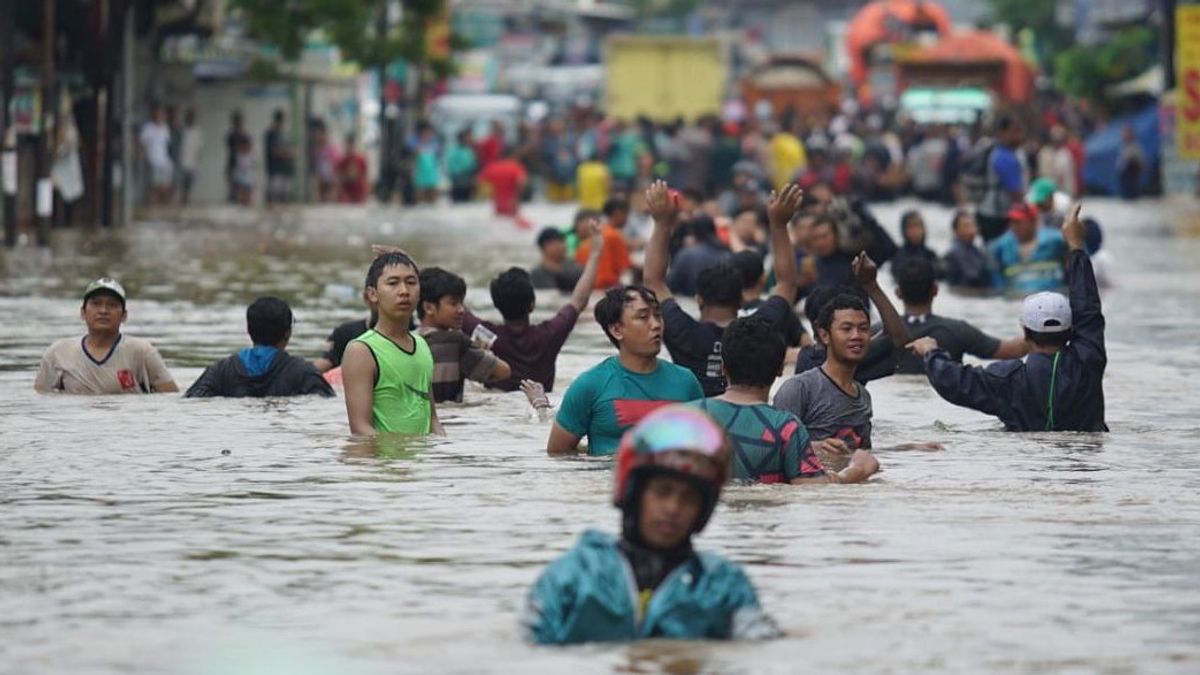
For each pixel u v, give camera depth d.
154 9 106.00
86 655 16.61
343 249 75.75
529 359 34.47
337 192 127.94
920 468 26.34
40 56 82.81
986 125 155.00
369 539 21.27
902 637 17.14
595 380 27.08
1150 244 85.00
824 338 28.05
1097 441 29.12
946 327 35.66
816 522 22.14
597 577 16.80
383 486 24.61
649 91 172.00
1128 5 167.88
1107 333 47.31
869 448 28.05
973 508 23.16
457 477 25.28
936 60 179.38
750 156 124.38
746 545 20.86
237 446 28.00
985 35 179.88
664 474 16.47
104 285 33.91
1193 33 103.00
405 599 18.53
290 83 122.50
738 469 24.62
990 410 29.94
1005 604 18.36
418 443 28.36
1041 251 56.00
